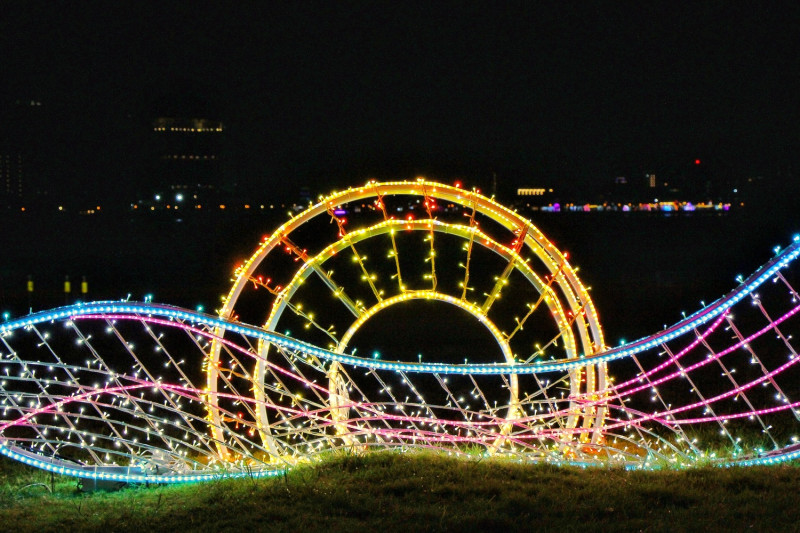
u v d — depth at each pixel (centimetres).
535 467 823
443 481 768
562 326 945
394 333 2017
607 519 670
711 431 1047
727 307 767
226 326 771
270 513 691
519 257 943
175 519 689
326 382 1488
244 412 1303
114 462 948
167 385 795
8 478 870
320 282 2786
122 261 3759
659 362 1612
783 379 1409
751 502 708
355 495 725
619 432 1112
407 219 942
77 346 1795
